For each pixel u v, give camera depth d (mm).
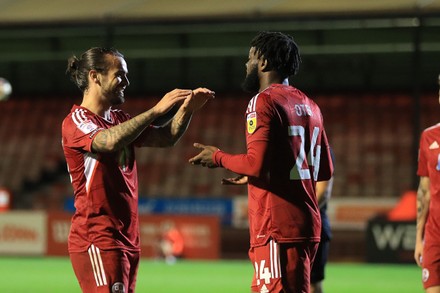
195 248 65688
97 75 17516
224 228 70062
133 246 17406
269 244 16609
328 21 66188
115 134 16391
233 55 94875
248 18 67062
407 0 67062
